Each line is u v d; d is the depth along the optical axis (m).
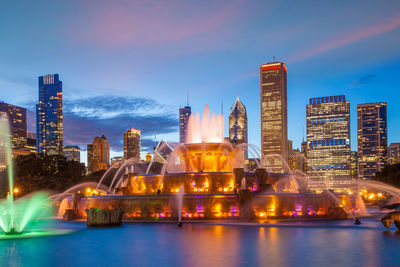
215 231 30.50
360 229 31.70
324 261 17.73
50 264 17.92
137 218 41.38
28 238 28.16
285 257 18.80
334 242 23.81
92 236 28.72
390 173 125.88
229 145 52.12
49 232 31.95
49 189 110.06
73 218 46.97
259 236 26.94
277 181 51.28
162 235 28.39
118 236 28.39
